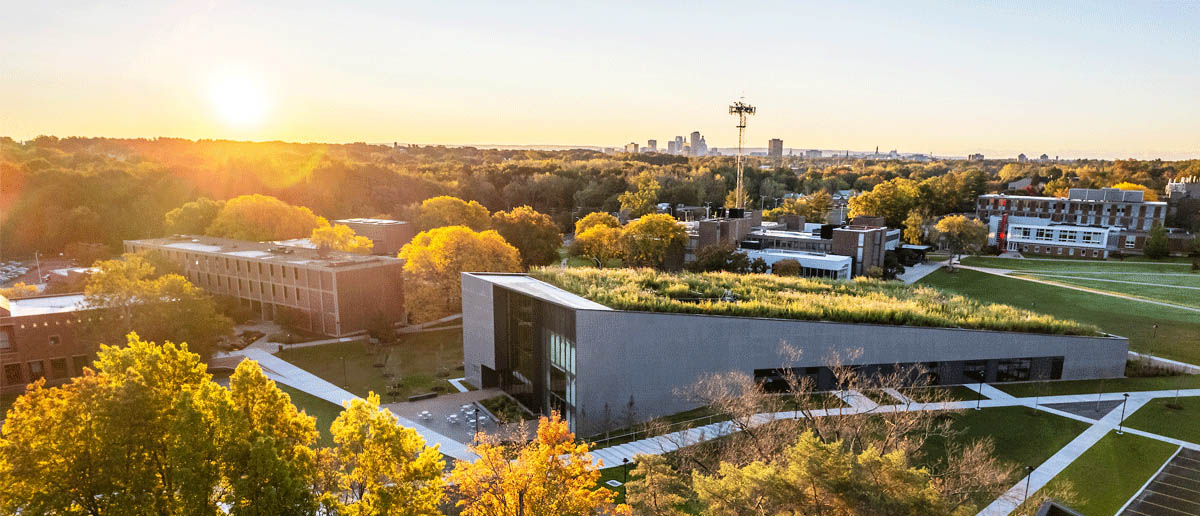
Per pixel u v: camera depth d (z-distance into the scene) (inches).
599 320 1866.4
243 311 3164.4
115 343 2315.5
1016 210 6284.5
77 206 5068.9
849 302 2358.5
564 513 1065.5
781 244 4372.5
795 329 2075.5
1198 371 2402.8
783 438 1509.6
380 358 2652.6
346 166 6107.3
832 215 5319.9
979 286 4099.4
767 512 978.1
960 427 1856.5
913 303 2464.3
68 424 972.6
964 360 2218.3
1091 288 3996.1
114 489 959.0
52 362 2342.5
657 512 1146.0
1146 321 3164.4
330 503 1016.2
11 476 927.0
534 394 2116.1
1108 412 1980.8
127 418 966.4
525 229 4217.5
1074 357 2293.3
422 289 3011.8
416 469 1051.9
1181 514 1417.3
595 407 1905.8
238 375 1106.7
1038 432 1833.2
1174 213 6245.1
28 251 4891.7
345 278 2933.1
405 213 5305.1
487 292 2287.2
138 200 5167.3
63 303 2581.2
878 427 1743.4
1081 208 5905.5
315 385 2336.4
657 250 4047.7
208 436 967.6
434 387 2351.1
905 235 5625.0
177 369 1154.7
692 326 1983.3
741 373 2033.7
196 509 934.4
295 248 3380.9
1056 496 1446.9
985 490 1373.0
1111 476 1585.9
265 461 935.7
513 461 1192.8
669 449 1697.8
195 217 4308.6
